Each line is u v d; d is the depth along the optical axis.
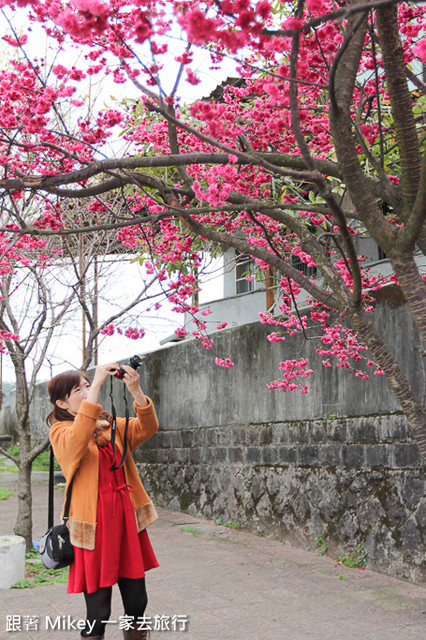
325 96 5.49
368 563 6.13
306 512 7.13
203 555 6.82
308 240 3.61
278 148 4.88
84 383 3.35
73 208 6.59
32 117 3.98
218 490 8.93
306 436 7.30
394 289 6.10
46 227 5.16
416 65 5.87
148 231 5.83
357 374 6.26
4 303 6.42
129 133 5.68
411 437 5.79
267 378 8.12
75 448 2.96
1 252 5.46
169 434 10.38
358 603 5.05
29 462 6.59
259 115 4.09
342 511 6.59
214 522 8.85
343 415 6.76
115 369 3.14
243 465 8.45
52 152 4.70
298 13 2.59
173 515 9.50
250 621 4.62
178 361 10.33
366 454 6.35
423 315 2.76
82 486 3.01
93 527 2.95
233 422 8.76
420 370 5.75
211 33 2.29
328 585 5.59
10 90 3.91
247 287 13.84
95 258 6.61
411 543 5.67
